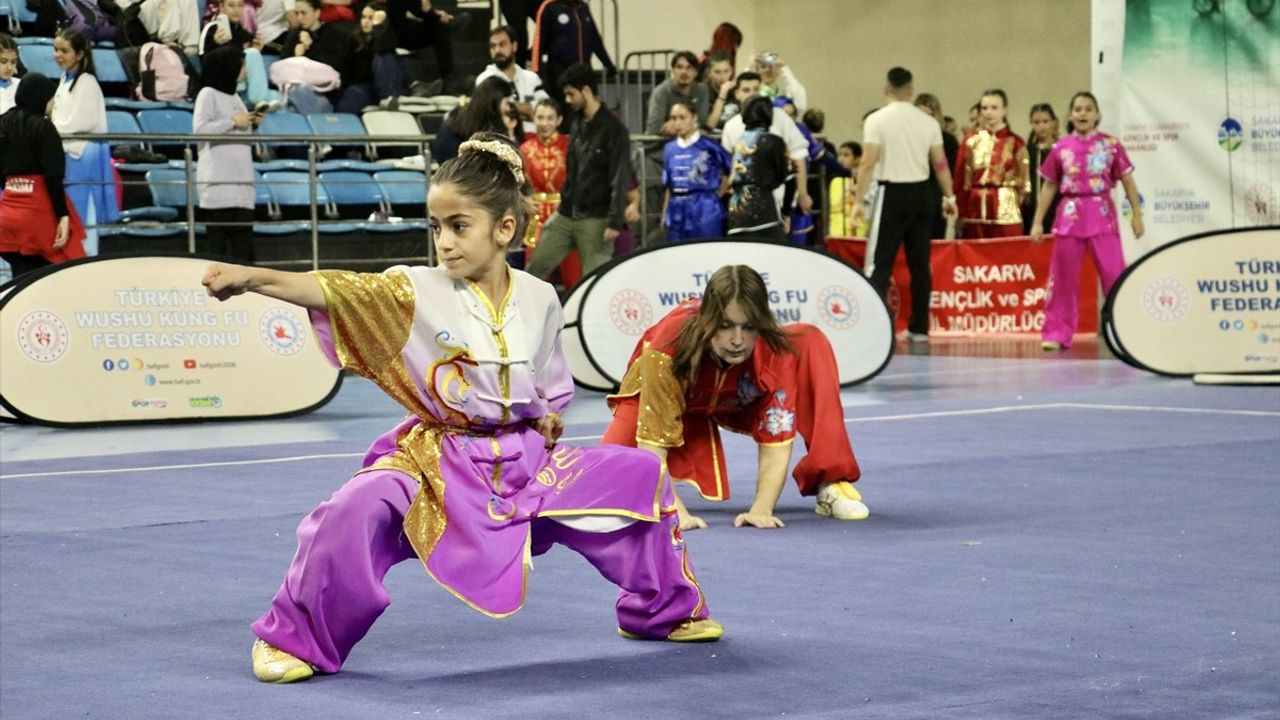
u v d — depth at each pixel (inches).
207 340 482.3
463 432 188.4
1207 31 648.4
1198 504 310.0
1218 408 469.7
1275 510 302.5
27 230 526.0
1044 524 291.3
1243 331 550.6
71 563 268.5
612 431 267.1
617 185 597.0
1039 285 749.3
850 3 1024.2
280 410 487.2
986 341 719.7
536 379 192.7
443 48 812.0
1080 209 647.1
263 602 237.0
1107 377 560.4
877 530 289.0
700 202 625.6
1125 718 168.9
